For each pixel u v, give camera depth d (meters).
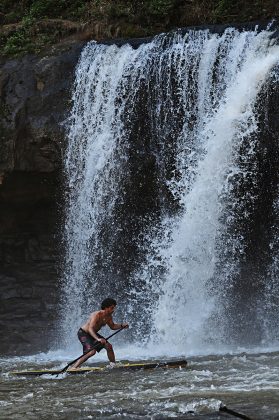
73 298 24.88
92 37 25.59
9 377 13.98
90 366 14.92
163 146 22.42
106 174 23.27
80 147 23.42
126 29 25.62
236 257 21.05
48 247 25.86
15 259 26.34
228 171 20.66
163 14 25.88
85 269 24.48
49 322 25.39
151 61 22.83
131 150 22.91
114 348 20.27
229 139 20.73
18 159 23.44
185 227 20.83
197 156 21.53
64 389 11.95
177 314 20.38
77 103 23.69
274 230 21.28
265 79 20.36
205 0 25.89
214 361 14.95
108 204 23.39
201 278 20.45
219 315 20.61
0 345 25.12
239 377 12.10
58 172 23.83
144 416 9.16
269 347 19.75
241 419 8.70
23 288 26.03
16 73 24.17
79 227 24.22
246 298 21.25
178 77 22.34
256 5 25.08
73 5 27.81
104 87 23.44
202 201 20.75
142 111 22.83
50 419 9.35
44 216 25.73
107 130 23.27
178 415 9.07
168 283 20.73
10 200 24.73
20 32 26.06
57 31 25.86
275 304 21.94
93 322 14.57
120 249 23.77
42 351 24.30
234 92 20.97
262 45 21.12
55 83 23.81
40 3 27.97
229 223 20.77
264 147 20.30
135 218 23.36
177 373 13.07
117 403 10.21
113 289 24.06
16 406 10.42
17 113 23.47
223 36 21.89
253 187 20.66
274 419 8.65
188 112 22.09
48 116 23.47
